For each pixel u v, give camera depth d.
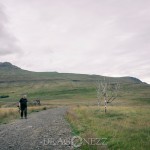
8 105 93.12
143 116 37.59
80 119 31.11
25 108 35.03
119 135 17.03
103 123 25.95
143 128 20.67
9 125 26.62
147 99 138.38
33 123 27.83
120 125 23.28
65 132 20.55
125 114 41.72
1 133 20.67
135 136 16.64
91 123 26.02
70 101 156.50
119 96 174.25
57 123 27.41
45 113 46.31
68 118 31.97
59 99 186.88
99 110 52.59
